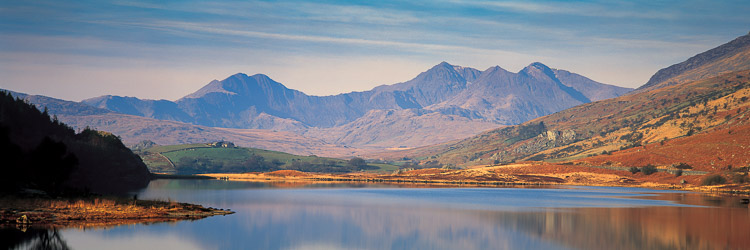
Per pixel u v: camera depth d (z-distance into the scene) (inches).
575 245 2738.7
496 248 2650.1
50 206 3304.6
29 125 6727.4
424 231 3191.4
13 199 3417.8
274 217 3705.7
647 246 2709.2
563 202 5290.4
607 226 3403.1
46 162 3951.8
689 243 2787.9
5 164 3705.7
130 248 2384.4
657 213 4173.2
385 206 4690.0
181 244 2517.2
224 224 3191.4
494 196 6215.6
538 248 2664.9
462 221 3659.0
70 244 2431.1
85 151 7106.3
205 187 7613.2
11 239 2495.1
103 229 2802.7
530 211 4328.3
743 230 3221.0
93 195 3998.5
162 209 3555.6
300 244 2696.9
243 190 6870.1
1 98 6747.1
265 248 2564.0
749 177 7770.7
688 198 5900.6
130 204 3634.4
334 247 2652.6
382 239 2901.1
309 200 5265.8
